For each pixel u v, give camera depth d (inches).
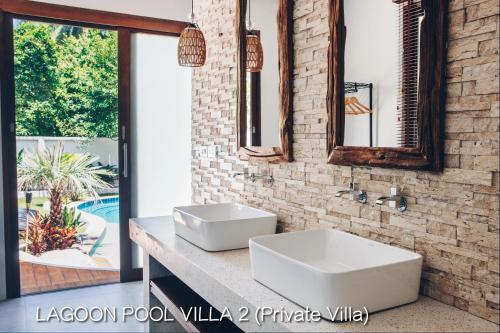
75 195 180.7
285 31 89.1
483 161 52.4
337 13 75.4
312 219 85.4
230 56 118.9
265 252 62.7
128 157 159.8
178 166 169.3
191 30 115.7
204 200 138.5
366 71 70.0
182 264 81.8
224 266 75.0
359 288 52.7
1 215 140.3
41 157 171.5
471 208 54.0
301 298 55.9
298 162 89.3
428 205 60.0
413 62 61.0
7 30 139.3
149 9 157.9
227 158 121.5
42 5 142.2
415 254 58.8
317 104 83.3
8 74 139.9
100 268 177.9
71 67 175.5
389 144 65.9
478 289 53.4
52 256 180.5
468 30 53.7
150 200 165.0
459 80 54.9
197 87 142.8
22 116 168.6
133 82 160.1
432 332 49.4
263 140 100.4
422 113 59.0
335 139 76.7
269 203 100.2
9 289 143.5
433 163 57.9
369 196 70.8
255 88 103.5
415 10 60.4
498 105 50.4
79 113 178.9
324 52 81.1
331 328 50.4
